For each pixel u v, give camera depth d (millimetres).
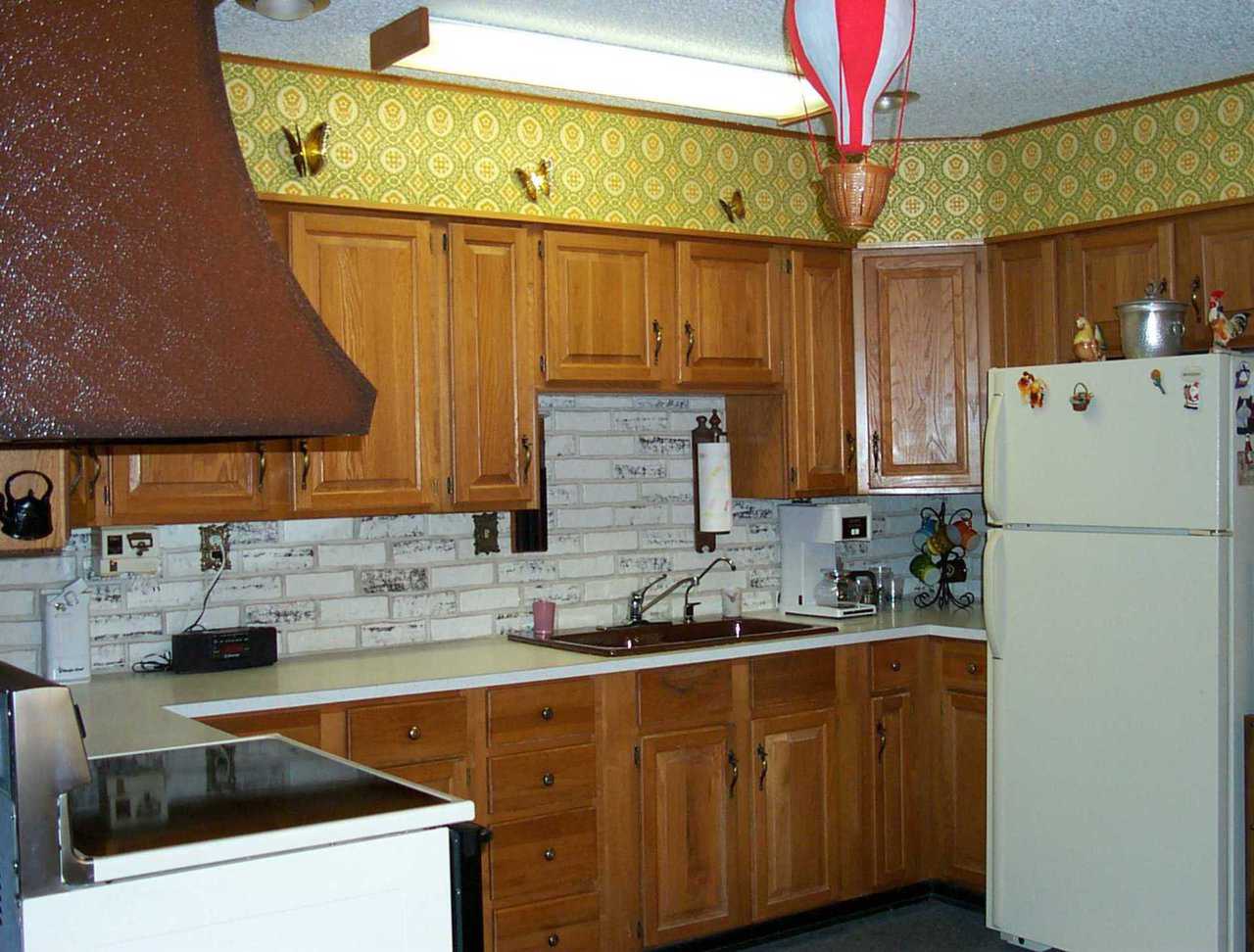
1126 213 4121
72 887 1385
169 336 1155
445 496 3645
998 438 3836
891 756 4195
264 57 3391
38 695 1365
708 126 4156
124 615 3500
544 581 4188
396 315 3559
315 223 3445
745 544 4641
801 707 3990
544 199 3824
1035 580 3742
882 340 4465
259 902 1505
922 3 3117
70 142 1122
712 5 3072
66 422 1104
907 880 4234
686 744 3748
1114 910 3561
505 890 3414
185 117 1184
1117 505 3549
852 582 4609
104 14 1144
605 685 3602
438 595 3979
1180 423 3424
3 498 2859
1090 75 3777
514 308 3760
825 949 3869
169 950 1444
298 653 3740
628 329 3967
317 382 1232
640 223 4004
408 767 3270
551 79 3561
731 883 3834
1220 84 3889
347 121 3516
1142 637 3494
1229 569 3383
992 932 3988
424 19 2996
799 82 3660
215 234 1189
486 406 3709
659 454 4426
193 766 1975
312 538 3771
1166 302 3668
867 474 4477
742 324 4207
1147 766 3482
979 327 4449
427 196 3633
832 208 2512
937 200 4453
